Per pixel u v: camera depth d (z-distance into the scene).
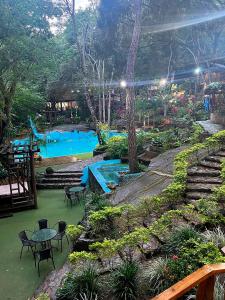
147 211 6.27
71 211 10.30
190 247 4.33
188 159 8.48
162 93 21.06
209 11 17.62
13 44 11.72
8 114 13.98
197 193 6.59
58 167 16.11
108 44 20.47
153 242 5.10
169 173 8.58
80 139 24.97
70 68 28.58
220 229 4.98
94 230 5.99
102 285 4.23
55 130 26.75
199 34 21.12
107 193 8.64
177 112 17.92
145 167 10.86
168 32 20.17
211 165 7.76
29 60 12.80
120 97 28.17
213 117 13.25
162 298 1.77
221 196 5.66
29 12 11.88
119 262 4.72
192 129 12.78
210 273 1.98
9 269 6.82
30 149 10.79
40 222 8.09
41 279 6.34
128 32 19.58
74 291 4.15
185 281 1.93
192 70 23.02
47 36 12.87
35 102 21.97
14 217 10.03
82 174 13.66
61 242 7.67
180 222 5.47
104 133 18.58
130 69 10.30
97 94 26.44
